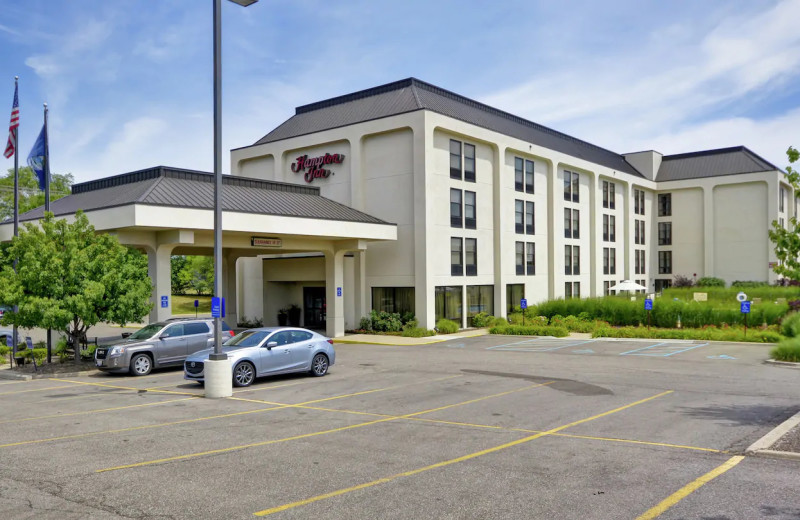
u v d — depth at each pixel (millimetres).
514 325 35094
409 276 33875
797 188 13102
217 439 11039
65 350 24219
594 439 10586
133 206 22781
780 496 7539
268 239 29859
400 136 34562
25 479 8789
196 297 74750
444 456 9633
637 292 55500
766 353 23672
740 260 55906
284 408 13992
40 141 25703
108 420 13016
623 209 54656
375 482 8367
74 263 21219
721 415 12453
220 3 15828
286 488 8188
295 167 39156
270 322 39344
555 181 44281
